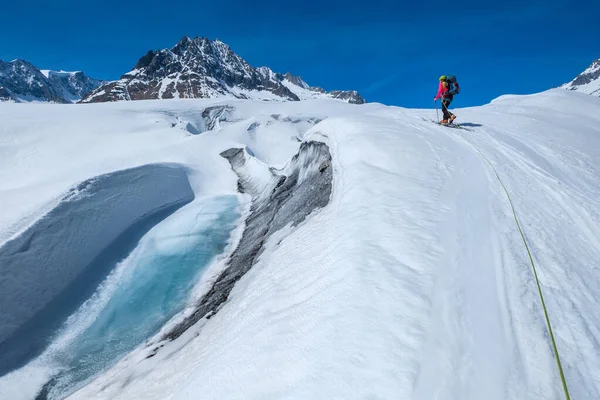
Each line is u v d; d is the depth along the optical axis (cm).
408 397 259
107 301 1041
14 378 743
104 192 1617
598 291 378
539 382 265
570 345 300
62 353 818
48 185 1551
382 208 598
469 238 480
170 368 598
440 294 367
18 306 927
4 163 3216
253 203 2045
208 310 829
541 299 334
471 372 276
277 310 478
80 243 1273
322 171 1271
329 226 658
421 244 466
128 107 6750
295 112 7169
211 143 3991
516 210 586
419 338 312
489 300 357
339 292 407
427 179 725
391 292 377
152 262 1288
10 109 5306
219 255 1309
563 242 485
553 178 771
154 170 2195
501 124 1594
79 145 3869
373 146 960
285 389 305
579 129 1548
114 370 732
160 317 929
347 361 305
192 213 1934
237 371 371
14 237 1034
